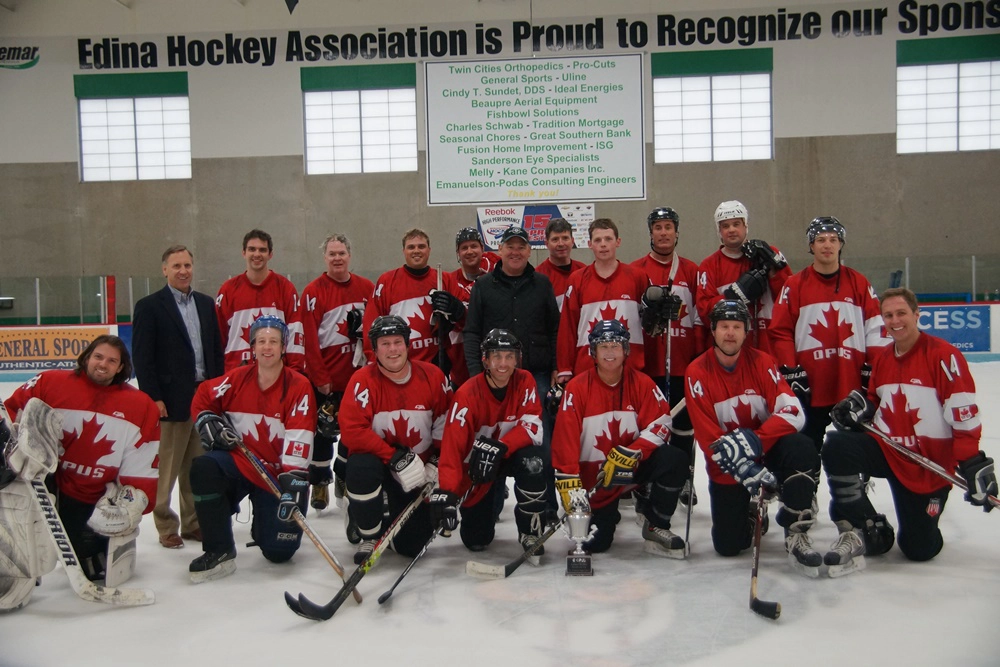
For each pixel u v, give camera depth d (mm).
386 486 3650
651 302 4105
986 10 14977
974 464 3252
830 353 4074
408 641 2699
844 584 3184
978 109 15289
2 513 3053
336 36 15570
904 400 3484
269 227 15898
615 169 15211
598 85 15133
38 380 3416
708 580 3277
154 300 4078
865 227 15406
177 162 16047
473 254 4832
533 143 15250
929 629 2705
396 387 3605
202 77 15727
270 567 3635
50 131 15906
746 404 3578
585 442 3693
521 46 15328
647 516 3695
